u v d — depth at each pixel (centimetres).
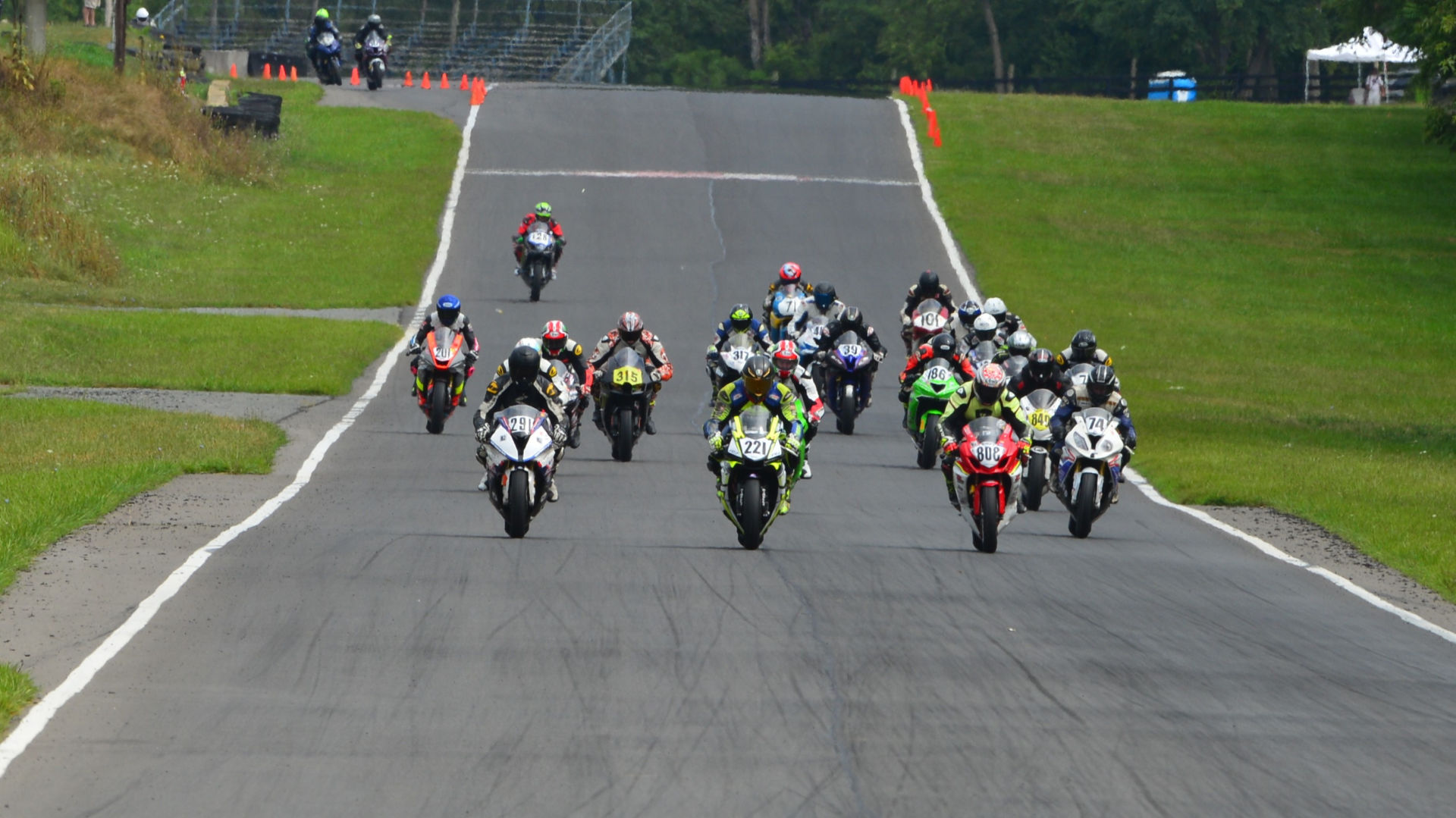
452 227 16088
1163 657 3819
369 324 11819
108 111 17775
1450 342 13638
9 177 13650
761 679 3472
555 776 2823
